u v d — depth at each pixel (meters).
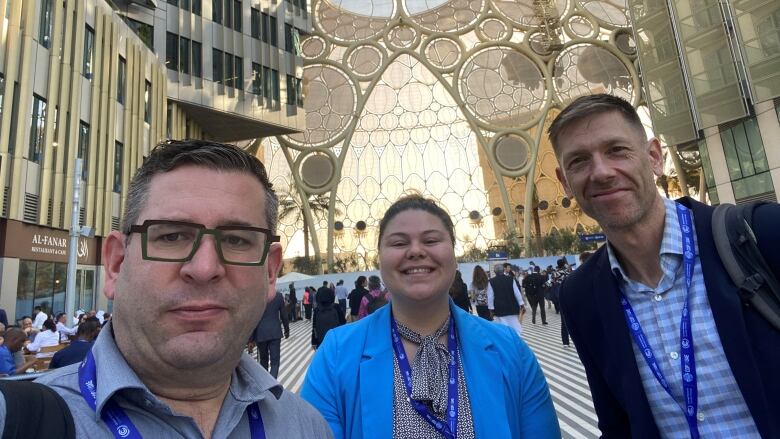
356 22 42.53
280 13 29.31
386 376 1.64
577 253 35.69
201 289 0.90
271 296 1.14
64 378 0.85
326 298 7.57
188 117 25.03
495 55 42.47
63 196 14.80
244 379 1.04
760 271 1.30
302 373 8.60
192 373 0.90
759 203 1.43
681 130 20.39
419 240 1.70
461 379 1.67
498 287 7.34
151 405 0.85
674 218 1.54
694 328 1.42
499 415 1.56
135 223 0.94
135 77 19.23
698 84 19.27
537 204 41.25
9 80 12.66
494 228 41.94
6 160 12.51
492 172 43.31
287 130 28.41
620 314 1.57
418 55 42.00
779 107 16.69
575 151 1.54
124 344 0.90
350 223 41.91
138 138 19.30
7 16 12.88
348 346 1.75
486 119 41.44
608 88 41.56
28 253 13.25
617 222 1.49
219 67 24.95
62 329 10.35
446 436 1.53
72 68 15.30
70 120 15.09
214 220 0.94
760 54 17.06
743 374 1.28
